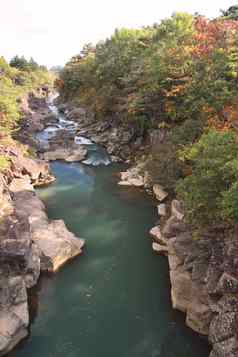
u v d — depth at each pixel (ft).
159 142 102.63
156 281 59.00
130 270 62.13
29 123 164.76
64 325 49.75
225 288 41.24
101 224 79.00
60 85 269.85
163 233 69.82
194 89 91.30
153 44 139.74
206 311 45.50
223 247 47.09
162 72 102.68
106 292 56.49
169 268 61.41
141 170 103.40
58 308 53.06
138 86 125.59
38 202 85.20
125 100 130.00
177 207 71.36
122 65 153.58
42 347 45.91
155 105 110.93
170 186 84.94
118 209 86.53
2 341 43.78
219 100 82.38
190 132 83.56
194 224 53.36
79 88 235.20
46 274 60.44
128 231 75.82
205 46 96.89
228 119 70.85
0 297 48.08
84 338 47.32
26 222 63.00
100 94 166.71
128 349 45.24
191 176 54.03
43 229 70.03
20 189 90.43
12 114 119.03
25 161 106.32
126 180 104.99
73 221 80.48
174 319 49.90
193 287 49.03
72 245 67.15
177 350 44.70
